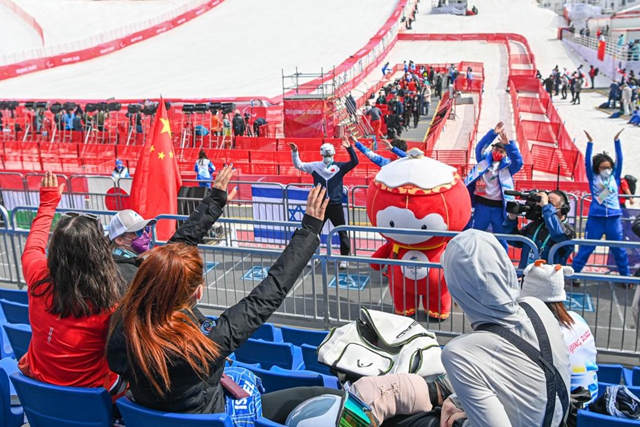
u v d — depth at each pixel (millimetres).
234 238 11477
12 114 31094
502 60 53344
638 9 65375
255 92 40469
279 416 3168
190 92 41656
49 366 3256
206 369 2662
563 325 3322
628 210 9516
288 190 10922
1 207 8172
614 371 4582
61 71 50969
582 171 19094
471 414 2258
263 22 65625
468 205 7004
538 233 7551
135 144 26969
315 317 7129
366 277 8883
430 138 24562
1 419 3900
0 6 64500
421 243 6949
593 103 39281
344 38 58031
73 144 24984
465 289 2301
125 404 2875
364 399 2893
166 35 63750
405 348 3791
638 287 5586
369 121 28391
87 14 68375
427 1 87250
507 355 2244
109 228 4539
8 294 6223
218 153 22578
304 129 24891
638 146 27766
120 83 45812
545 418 2277
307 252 2963
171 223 9922
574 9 77812
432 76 43281
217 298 7496
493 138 8586
